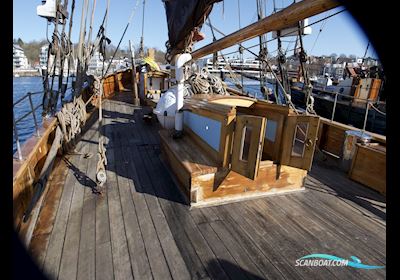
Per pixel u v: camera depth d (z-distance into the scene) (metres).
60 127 4.08
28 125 12.83
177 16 3.48
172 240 2.30
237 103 3.65
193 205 2.82
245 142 3.75
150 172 3.64
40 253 2.08
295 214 2.78
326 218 2.73
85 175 3.48
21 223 2.32
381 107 8.80
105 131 5.58
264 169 3.05
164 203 2.88
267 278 1.94
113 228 2.43
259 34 2.03
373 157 3.36
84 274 1.91
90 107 7.64
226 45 2.49
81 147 4.54
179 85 3.87
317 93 12.59
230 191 2.95
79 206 2.77
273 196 3.15
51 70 3.98
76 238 2.28
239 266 2.04
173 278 1.91
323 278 1.96
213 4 2.49
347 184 3.54
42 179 2.74
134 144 4.80
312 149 2.81
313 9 1.45
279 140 3.09
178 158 3.16
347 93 11.05
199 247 2.23
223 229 2.48
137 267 2.00
